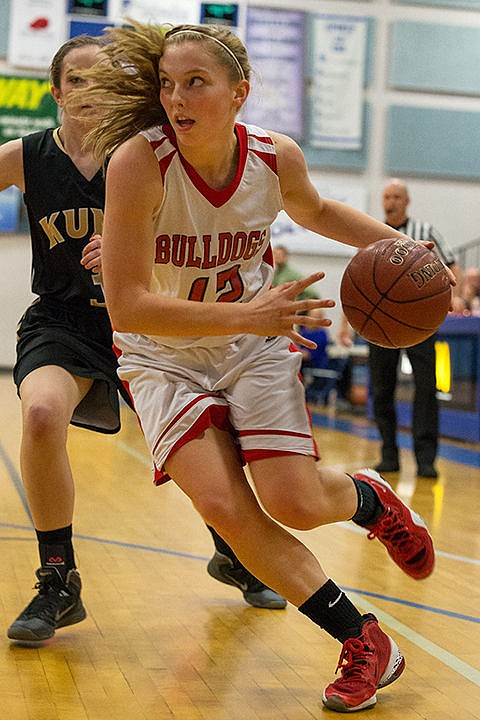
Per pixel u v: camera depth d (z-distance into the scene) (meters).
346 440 10.42
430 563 3.31
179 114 2.62
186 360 3.01
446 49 17.44
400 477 7.72
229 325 2.58
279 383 2.91
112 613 3.62
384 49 17.47
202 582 4.13
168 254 2.83
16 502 5.84
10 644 3.20
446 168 17.56
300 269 17.23
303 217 3.13
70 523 3.32
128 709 2.65
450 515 6.07
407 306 2.83
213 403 2.89
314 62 17.30
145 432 2.97
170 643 3.28
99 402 3.50
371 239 3.12
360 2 17.39
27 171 3.41
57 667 2.98
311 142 17.33
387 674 2.84
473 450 9.87
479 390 9.98
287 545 2.81
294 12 17.17
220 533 2.82
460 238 17.66
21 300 16.92
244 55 2.77
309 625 3.54
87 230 3.39
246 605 3.79
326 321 2.57
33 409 3.16
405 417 12.22
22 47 16.81
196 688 2.85
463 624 3.64
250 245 2.90
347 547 4.95
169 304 2.61
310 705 2.75
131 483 6.80
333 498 2.95
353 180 17.44
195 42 2.62
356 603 3.86
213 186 2.79
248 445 2.86
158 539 4.96
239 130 2.84
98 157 2.94
